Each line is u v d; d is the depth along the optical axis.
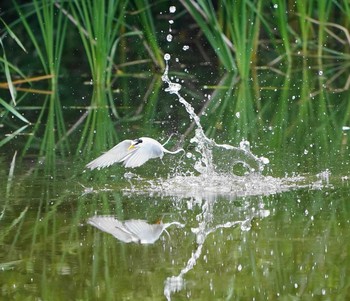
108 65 18.72
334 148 11.41
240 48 17.08
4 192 9.55
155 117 14.02
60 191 9.61
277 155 11.06
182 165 10.62
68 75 18.83
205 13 18.56
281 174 10.16
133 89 16.83
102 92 16.62
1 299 6.38
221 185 9.79
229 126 13.11
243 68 17.09
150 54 18.91
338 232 7.88
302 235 7.81
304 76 17.56
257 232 7.96
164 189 9.68
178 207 8.93
